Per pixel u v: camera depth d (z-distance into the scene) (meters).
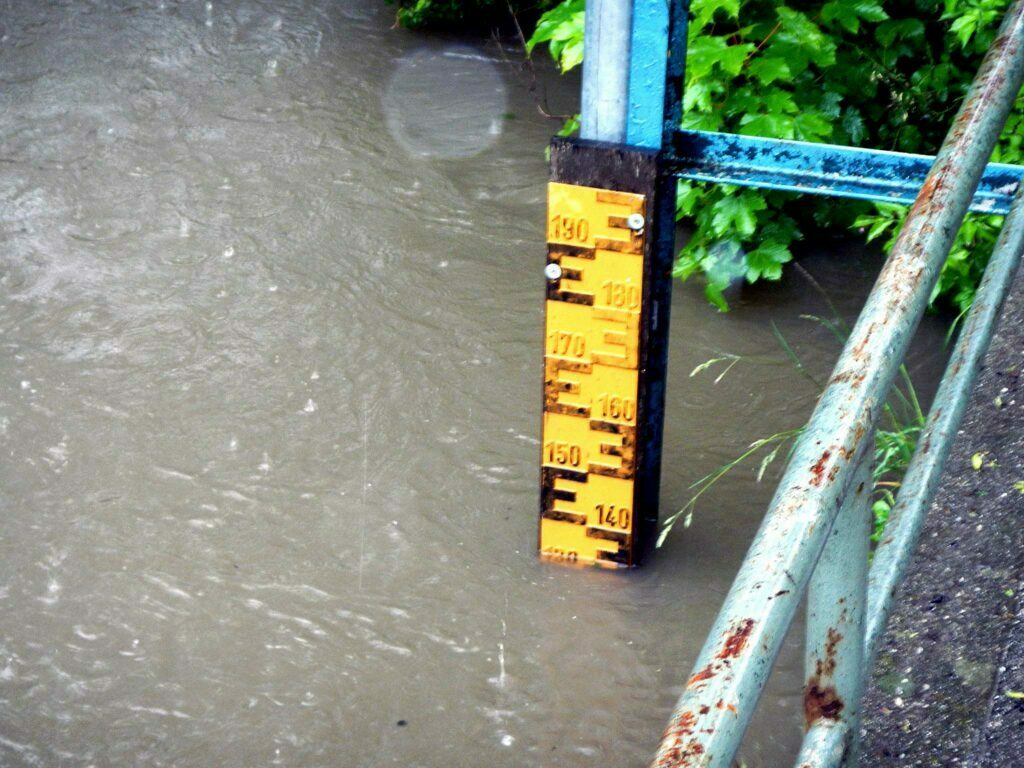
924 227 1.31
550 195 3.07
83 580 3.61
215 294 4.90
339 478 4.00
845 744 1.07
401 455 4.10
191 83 6.54
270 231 5.32
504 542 3.73
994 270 2.01
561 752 3.11
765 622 0.88
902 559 1.49
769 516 0.98
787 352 4.61
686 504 3.88
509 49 6.92
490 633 3.43
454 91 6.49
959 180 1.42
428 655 3.38
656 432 3.42
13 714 3.20
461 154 5.90
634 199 3.00
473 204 5.53
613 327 3.19
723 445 4.14
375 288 4.96
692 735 0.81
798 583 0.91
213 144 5.97
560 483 3.50
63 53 6.85
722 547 3.70
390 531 3.79
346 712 3.21
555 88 6.53
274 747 3.12
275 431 4.20
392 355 4.57
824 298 4.91
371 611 3.51
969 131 1.56
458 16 7.08
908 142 5.18
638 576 3.58
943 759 1.92
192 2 7.45
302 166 5.80
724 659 0.86
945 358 4.53
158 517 3.84
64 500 3.90
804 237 5.20
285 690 3.28
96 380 4.42
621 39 2.88
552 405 3.37
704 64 4.41
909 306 1.18
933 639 2.11
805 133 4.67
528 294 4.94
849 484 1.01
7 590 3.58
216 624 3.47
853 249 5.19
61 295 4.87
